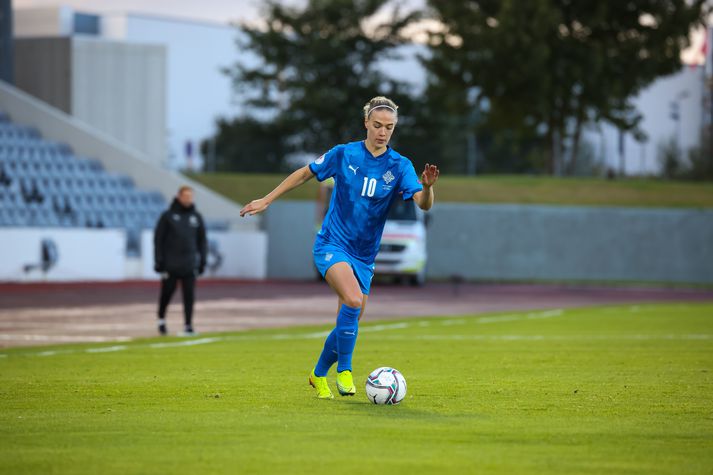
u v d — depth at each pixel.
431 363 38.50
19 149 118.81
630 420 24.34
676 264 137.12
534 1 178.00
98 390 29.80
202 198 123.88
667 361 39.44
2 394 28.89
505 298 96.81
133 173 124.06
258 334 53.56
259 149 176.75
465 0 190.50
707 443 21.33
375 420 24.02
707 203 147.38
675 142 191.88
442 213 136.00
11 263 96.88
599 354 42.44
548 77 178.38
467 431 22.52
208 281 108.56
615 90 179.62
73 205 114.50
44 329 55.81
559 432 22.50
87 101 136.25
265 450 20.08
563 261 136.88
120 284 99.81
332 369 36.34
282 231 126.56
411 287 113.06
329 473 17.94
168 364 37.91
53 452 19.89
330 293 95.75
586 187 153.25
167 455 19.58
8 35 132.88
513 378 33.28
